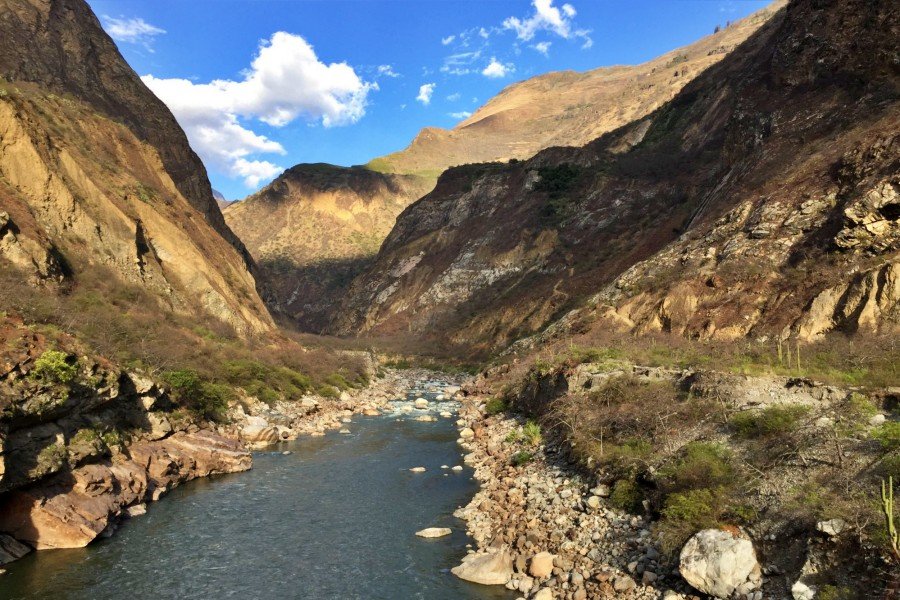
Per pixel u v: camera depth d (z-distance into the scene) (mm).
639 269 48000
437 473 26531
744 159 51656
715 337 34250
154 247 49438
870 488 12367
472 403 47312
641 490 17109
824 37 49531
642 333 40188
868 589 10133
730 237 41000
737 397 19375
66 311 27391
